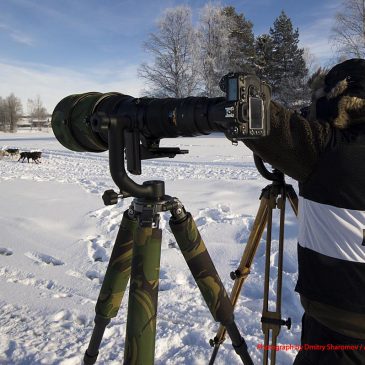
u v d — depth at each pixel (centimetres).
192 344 288
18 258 448
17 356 272
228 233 523
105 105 152
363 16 2811
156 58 4125
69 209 651
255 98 117
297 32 4947
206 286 160
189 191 802
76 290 372
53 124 164
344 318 141
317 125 138
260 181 893
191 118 129
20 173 1195
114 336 295
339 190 137
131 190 137
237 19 4906
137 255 141
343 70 141
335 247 140
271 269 407
